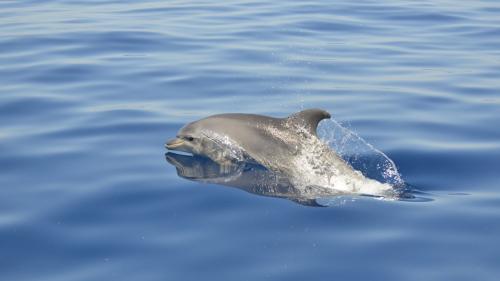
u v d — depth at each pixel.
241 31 30.08
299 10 34.66
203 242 12.34
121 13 33.38
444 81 23.00
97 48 26.80
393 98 21.31
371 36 29.45
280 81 23.11
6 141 17.42
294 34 29.72
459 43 28.09
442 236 12.50
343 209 13.66
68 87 22.03
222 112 20.05
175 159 16.58
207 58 25.73
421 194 14.49
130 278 11.20
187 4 36.12
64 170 15.73
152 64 24.80
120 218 13.35
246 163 16.22
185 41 28.22
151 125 18.89
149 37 28.69
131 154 16.81
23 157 16.44
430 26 31.16
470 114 19.70
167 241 12.40
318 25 31.36
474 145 17.28
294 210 13.59
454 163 16.16
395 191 14.61
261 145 16.41
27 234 12.73
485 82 22.81
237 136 16.73
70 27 29.94
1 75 23.03
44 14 32.59
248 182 15.09
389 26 31.25
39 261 11.81
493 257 11.74
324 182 15.02
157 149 17.25
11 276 11.34
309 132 16.08
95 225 13.07
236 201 14.06
